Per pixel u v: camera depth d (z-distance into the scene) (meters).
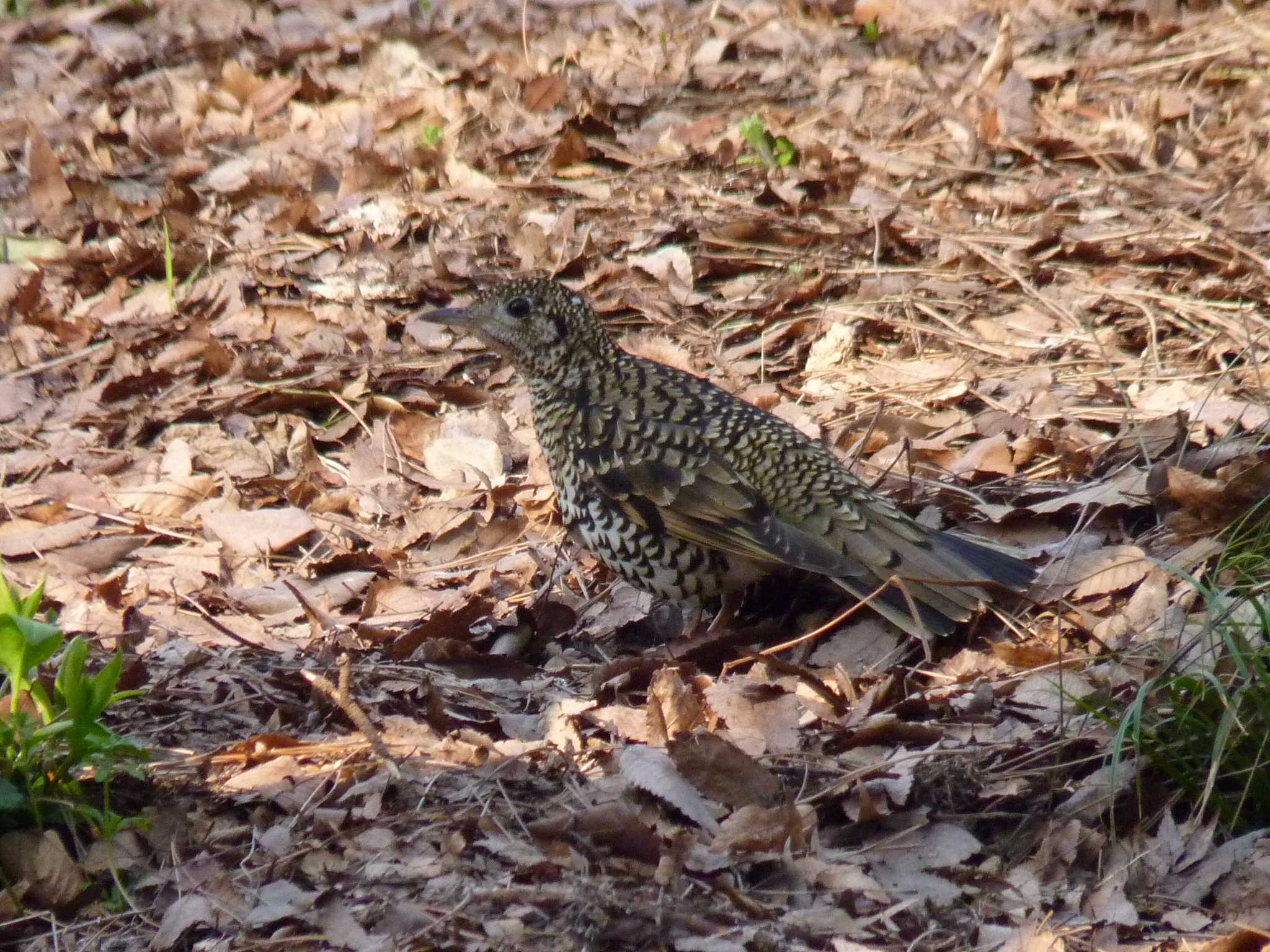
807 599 10.23
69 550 11.71
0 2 21.59
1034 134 17.00
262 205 16.67
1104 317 13.65
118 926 7.53
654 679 8.97
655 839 7.57
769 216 15.58
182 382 13.98
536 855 7.66
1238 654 7.78
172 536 12.01
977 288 14.31
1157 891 7.50
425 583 11.32
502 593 11.17
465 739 8.64
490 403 13.49
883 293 14.32
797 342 13.83
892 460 11.77
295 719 9.24
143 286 15.39
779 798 7.98
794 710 8.76
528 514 12.02
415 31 20.02
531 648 10.41
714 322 14.24
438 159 16.86
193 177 17.31
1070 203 15.48
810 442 9.99
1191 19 19.38
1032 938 7.06
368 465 12.80
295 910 7.41
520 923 7.16
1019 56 18.81
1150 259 14.47
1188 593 9.27
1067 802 7.92
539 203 16.30
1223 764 7.90
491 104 18.42
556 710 8.97
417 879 7.55
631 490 9.95
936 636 9.52
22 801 7.68
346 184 16.59
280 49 19.92
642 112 18.08
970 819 7.95
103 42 20.62
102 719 9.13
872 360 13.48
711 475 9.80
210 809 8.22
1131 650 8.89
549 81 18.17
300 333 14.56
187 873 7.76
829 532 9.59
